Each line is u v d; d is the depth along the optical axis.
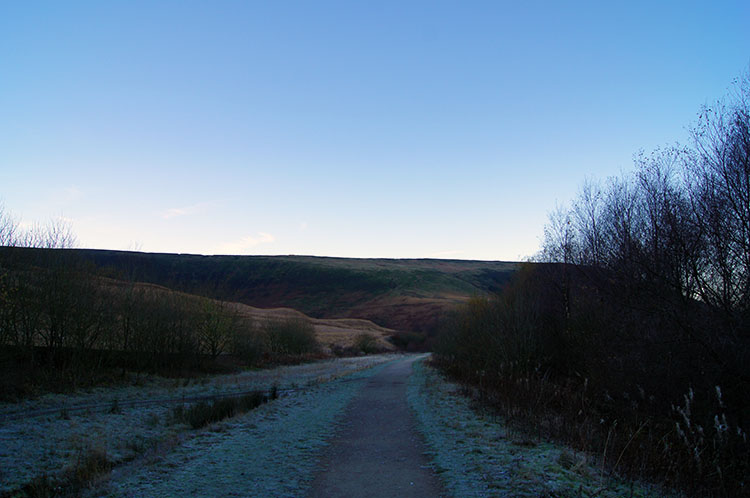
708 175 14.78
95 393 23.91
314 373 41.31
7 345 23.97
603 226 20.97
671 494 8.07
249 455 10.62
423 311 148.50
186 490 8.05
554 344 24.50
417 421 15.08
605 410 15.31
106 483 8.78
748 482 8.78
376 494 7.57
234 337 42.75
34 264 25.52
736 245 13.77
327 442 12.05
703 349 13.91
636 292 16.56
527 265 29.11
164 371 32.72
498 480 8.05
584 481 8.01
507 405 15.70
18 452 12.51
